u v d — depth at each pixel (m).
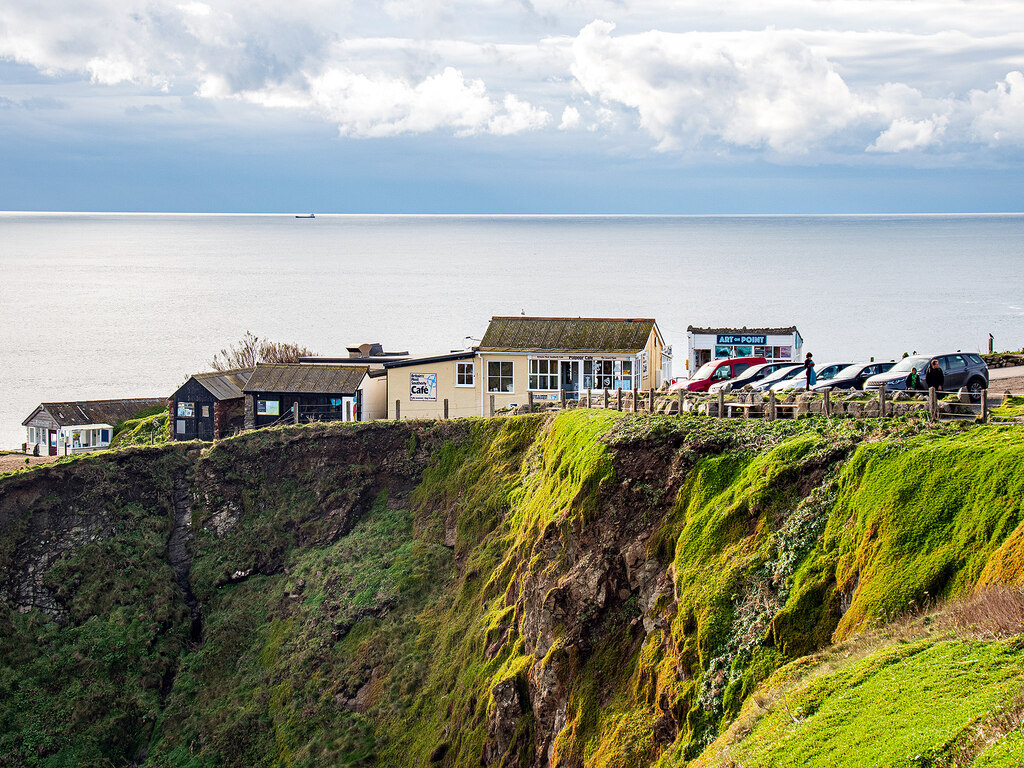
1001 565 20.53
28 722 43.28
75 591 48.62
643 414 39.84
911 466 24.56
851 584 24.14
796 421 32.69
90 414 75.38
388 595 46.88
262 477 54.88
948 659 18.86
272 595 50.03
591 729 30.23
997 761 14.91
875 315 178.75
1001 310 185.38
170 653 47.50
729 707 24.61
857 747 17.41
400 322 189.88
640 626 30.89
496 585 42.78
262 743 43.06
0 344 171.12
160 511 53.53
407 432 54.72
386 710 41.97
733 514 28.73
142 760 43.59
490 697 37.19
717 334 70.69
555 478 41.00
